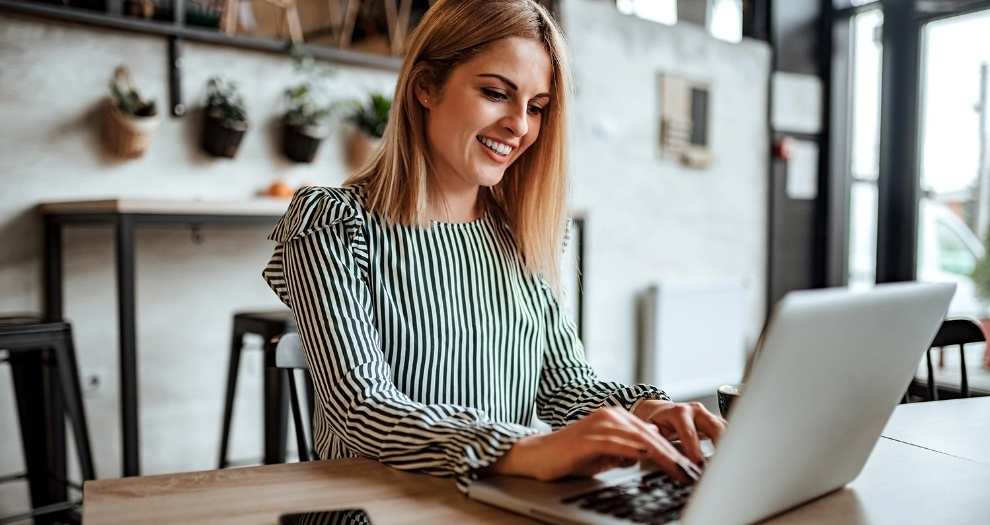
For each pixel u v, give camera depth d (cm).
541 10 116
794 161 481
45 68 264
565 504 71
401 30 338
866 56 464
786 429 65
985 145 384
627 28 416
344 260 105
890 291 69
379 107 315
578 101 397
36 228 265
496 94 111
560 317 128
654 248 434
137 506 73
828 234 486
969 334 153
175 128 288
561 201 124
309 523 66
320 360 100
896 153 424
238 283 310
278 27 329
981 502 79
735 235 470
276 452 230
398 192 113
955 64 398
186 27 283
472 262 118
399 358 109
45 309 268
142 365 289
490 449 81
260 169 308
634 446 75
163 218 232
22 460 264
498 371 117
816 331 61
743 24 479
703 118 451
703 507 61
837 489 82
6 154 259
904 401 153
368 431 91
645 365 429
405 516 71
